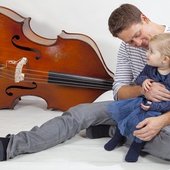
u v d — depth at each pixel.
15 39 2.01
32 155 1.41
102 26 2.28
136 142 1.42
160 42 1.39
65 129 1.51
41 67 2.03
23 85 2.03
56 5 2.27
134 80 1.69
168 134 1.35
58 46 2.03
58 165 1.32
